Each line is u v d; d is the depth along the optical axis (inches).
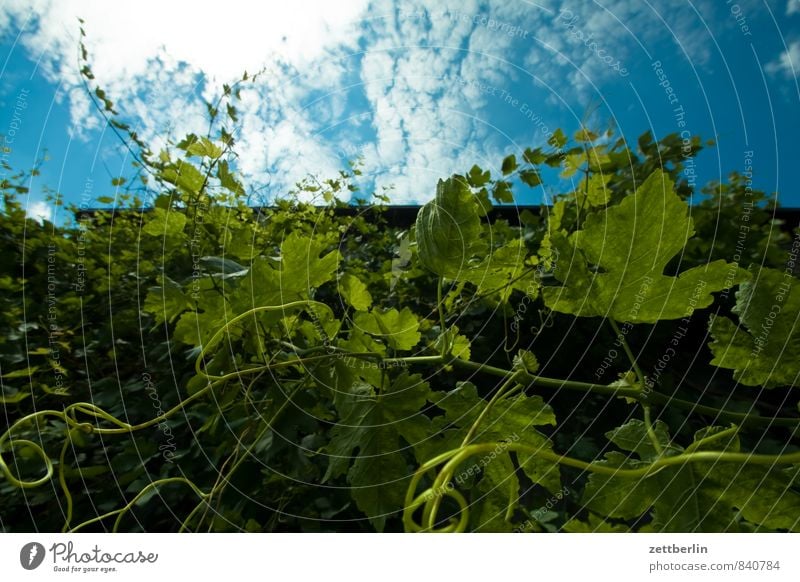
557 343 45.3
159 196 40.4
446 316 45.1
